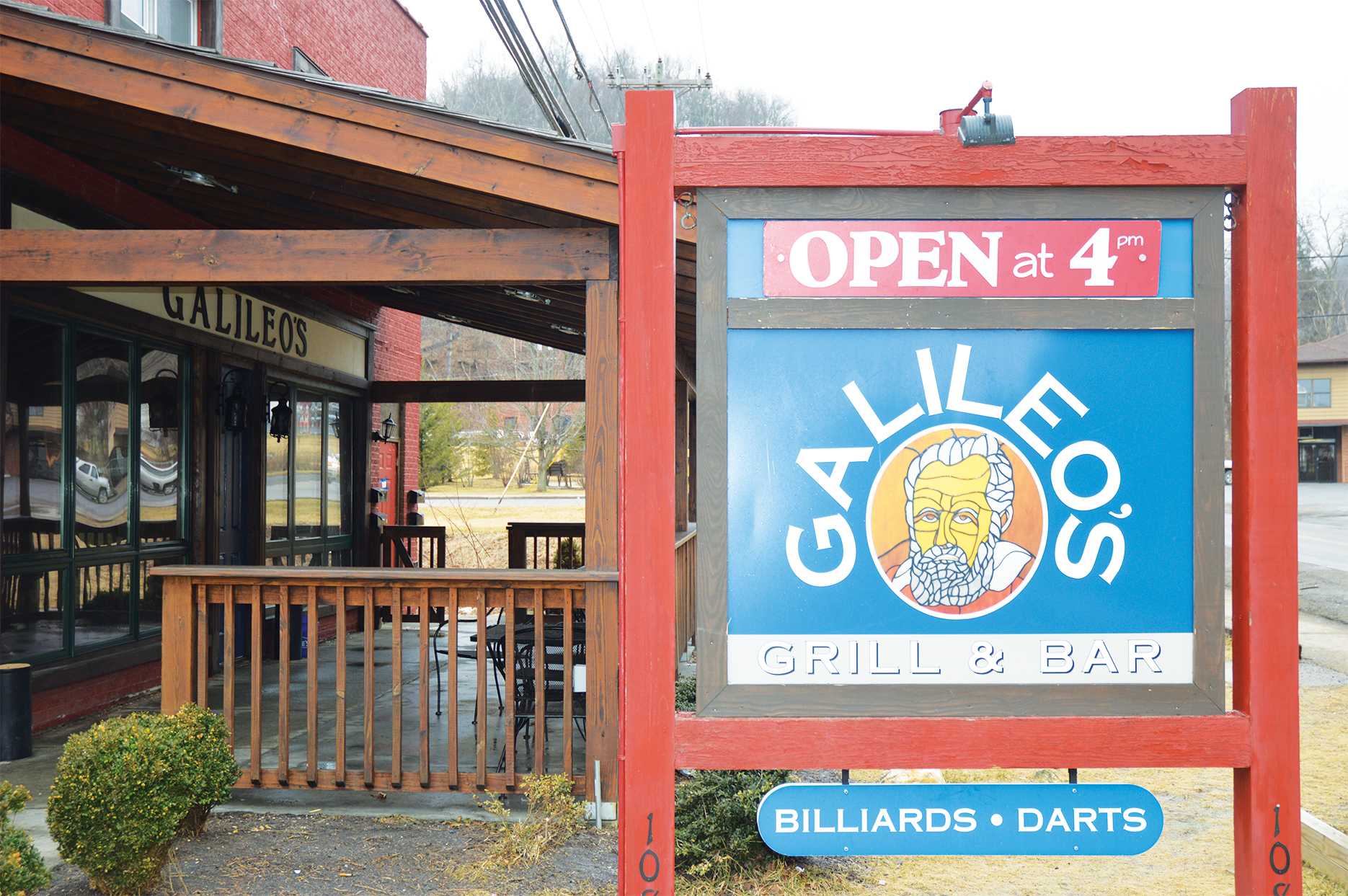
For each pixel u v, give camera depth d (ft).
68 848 12.79
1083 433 9.39
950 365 9.37
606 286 16.49
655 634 9.13
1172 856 16.15
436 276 16.57
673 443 9.16
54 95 17.10
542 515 90.38
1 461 18.95
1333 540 75.82
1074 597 9.34
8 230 16.69
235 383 29.32
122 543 24.31
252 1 32.35
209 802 14.44
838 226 9.36
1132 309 9.37
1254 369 9.25
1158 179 9.29
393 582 16.46
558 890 13.58
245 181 21.06
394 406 43.27
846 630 9.29
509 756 16.55
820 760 9.17
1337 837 15.15
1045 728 9.23
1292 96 9.31
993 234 9.37
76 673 22.24
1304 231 192.54
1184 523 9.39
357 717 22.68
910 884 14.96
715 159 9.27
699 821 14.85
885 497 9.35
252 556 29.89
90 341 23.13
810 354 9.36
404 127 16.17
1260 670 9.23
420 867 14.28
